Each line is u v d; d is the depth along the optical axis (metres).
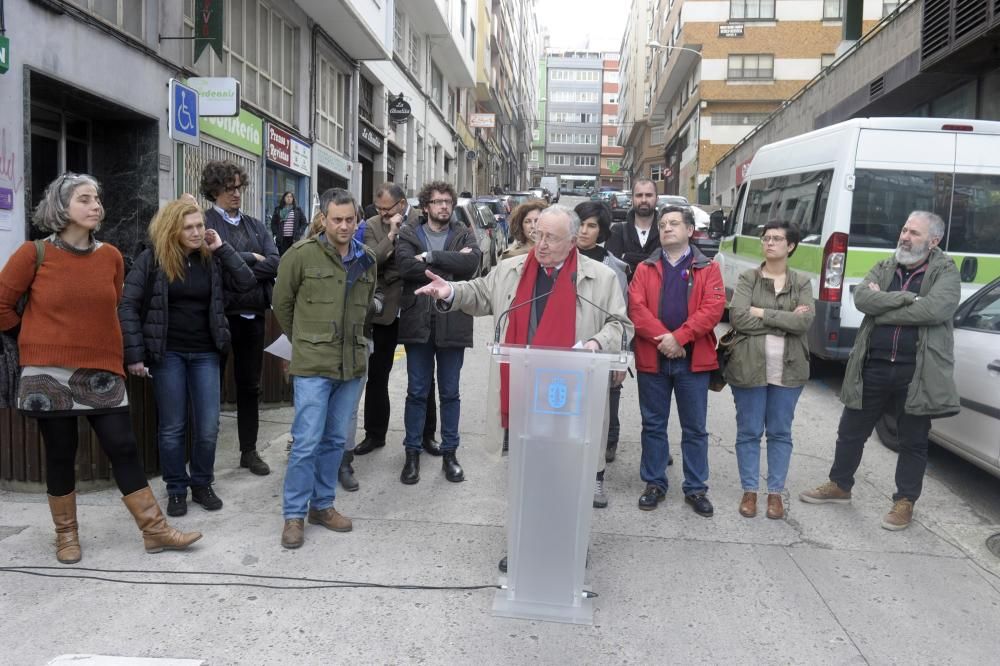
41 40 7.25
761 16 35.75
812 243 7.78
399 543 4.16
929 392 4.38
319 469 4.32
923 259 4.48
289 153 14.29
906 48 14.93
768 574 3.89
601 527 4.47
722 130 36.44
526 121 82.75
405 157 25.12
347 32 16.28
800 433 6.66
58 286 3.64
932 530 4.55
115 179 9.48
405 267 4.93
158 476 5.18
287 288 4.14
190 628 3.23
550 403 3.33
